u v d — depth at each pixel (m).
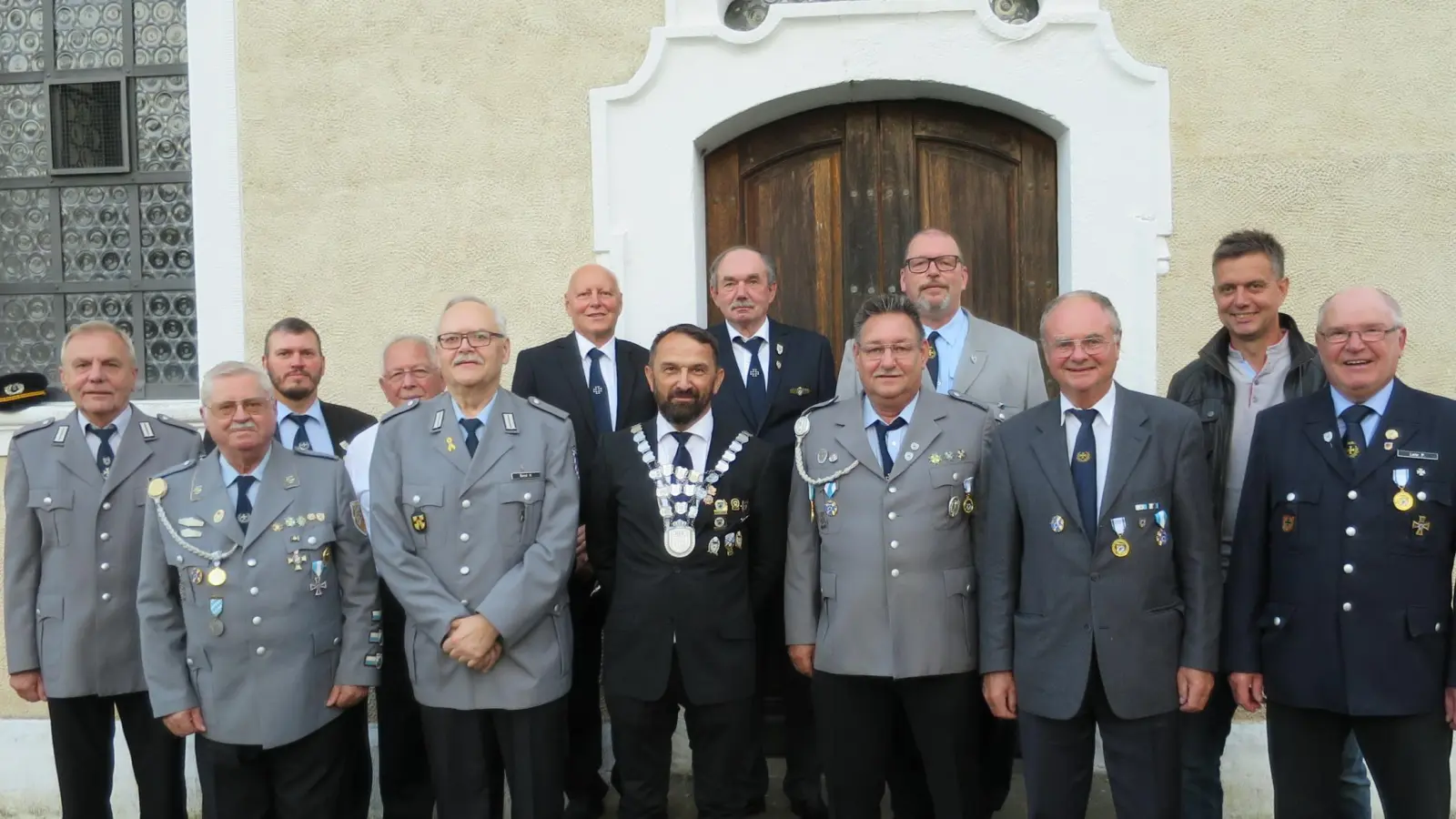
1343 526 2.67
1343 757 3.24
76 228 4.37
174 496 3.01
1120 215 3.79
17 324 4.37
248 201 4.07
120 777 4.09
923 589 2.90
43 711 4.11
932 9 3.81
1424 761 2.65
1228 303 3.01
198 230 4.08
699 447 3.16
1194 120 3.76
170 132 4.32
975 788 2.97
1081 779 2.78
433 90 4.00
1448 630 2.66
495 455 3.01
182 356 4.34
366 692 3.07
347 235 4.04
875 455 2.99
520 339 4.00
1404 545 2.64
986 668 2.83
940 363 3.44
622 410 3.56
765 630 3.49
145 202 4.34
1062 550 2.74
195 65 4.06
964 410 3.02
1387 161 3.71
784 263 4.12
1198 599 2.73
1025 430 2.84
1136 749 2.72
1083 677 2.70
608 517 3.20
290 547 2.97
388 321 4.04
